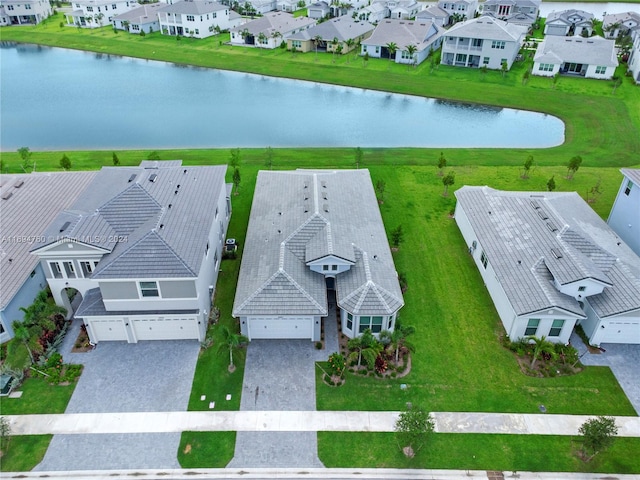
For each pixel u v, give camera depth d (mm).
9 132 68062
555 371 31000
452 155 60062
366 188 44125
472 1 131125
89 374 30484
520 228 38125
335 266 34000
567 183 52938
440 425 27688
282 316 31453
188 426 27547
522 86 84750
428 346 32844
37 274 35156
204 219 34656
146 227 32438
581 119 72062
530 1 127188
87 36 120938
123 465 25609
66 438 26891
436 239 43812
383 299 31750
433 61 92562
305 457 26016
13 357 31500
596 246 35250
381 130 69688
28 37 121438
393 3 135625
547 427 27719
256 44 108750
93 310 31344
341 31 104562
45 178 44406
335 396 29312
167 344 32812
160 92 84625
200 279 31656
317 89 86312
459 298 37125
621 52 99500
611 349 32812
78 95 82875
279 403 28844
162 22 120250
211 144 64375
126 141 65062
